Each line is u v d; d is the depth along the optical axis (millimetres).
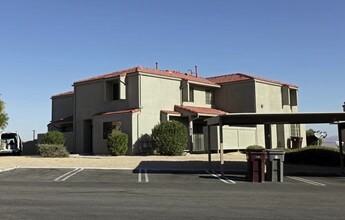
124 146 28375
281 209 9914
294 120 18828
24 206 10289
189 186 14977
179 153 28219
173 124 28406
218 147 31250
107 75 32938
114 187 14539
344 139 30859
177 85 33406
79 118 34000
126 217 8875
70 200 11344
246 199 11625
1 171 19922
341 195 12586
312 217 8914
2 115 35000
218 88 36750
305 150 24609
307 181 17031
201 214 9234
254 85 34562
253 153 16859
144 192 13156
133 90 30719
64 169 20766
